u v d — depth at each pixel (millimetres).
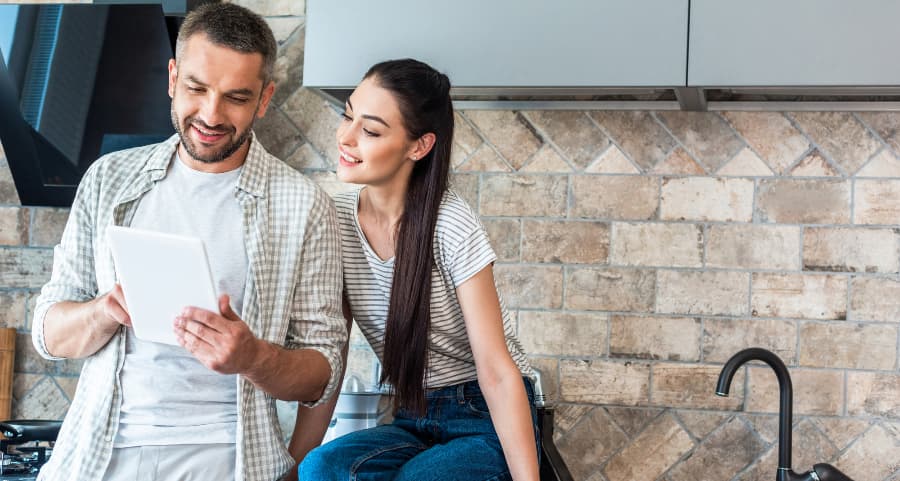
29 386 2561
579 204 2381
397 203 1722
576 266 2379
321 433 1861
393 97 1631
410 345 1695
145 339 1445
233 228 1609
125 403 1549
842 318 2287
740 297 2322
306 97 2504
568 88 2062
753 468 2309
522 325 2395
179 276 1351
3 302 2574
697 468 2326
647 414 2348
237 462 1563
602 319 2369
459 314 1760
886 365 2271
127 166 1637
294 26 2508
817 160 2303
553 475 2020
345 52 2111
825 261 2297
